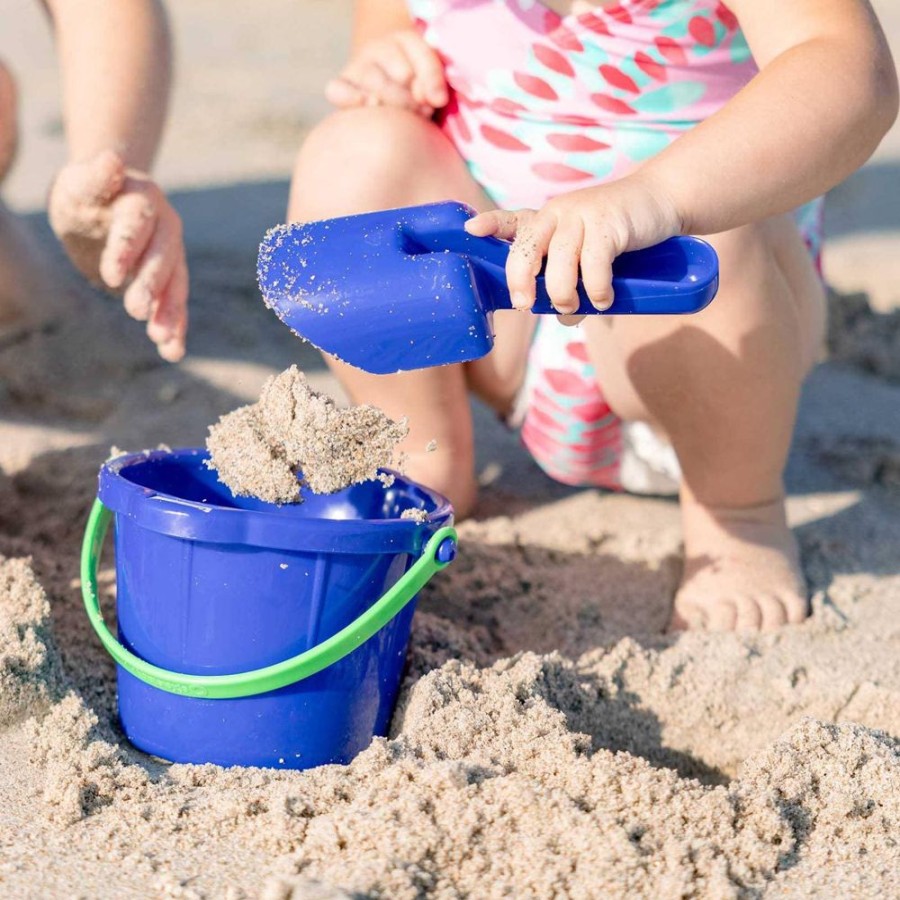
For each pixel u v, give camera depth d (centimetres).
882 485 252
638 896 126
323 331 146
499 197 209
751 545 203
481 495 239
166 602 150
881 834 143
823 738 154
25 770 148
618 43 196
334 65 680
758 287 186
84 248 192
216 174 457
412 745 149
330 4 864
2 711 155
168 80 219
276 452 158
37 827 136
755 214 161
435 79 208
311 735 153
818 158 162
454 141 213
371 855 129
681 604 199
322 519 144
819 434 272
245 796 140
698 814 139
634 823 135
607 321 196
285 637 148
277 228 154
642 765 146
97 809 140
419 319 144
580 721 171
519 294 144
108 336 284
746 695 178
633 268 154
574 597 203
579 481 230
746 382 190
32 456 235
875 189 492
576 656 187
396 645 159
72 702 156
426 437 210
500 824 134
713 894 127
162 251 186
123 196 184
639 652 181
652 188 153
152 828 136
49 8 226
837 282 368
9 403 260
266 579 146
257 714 150
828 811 145
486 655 186
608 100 199
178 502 145
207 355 284
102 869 130
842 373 311
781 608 197
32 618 163
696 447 200
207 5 855
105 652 178
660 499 241
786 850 139
